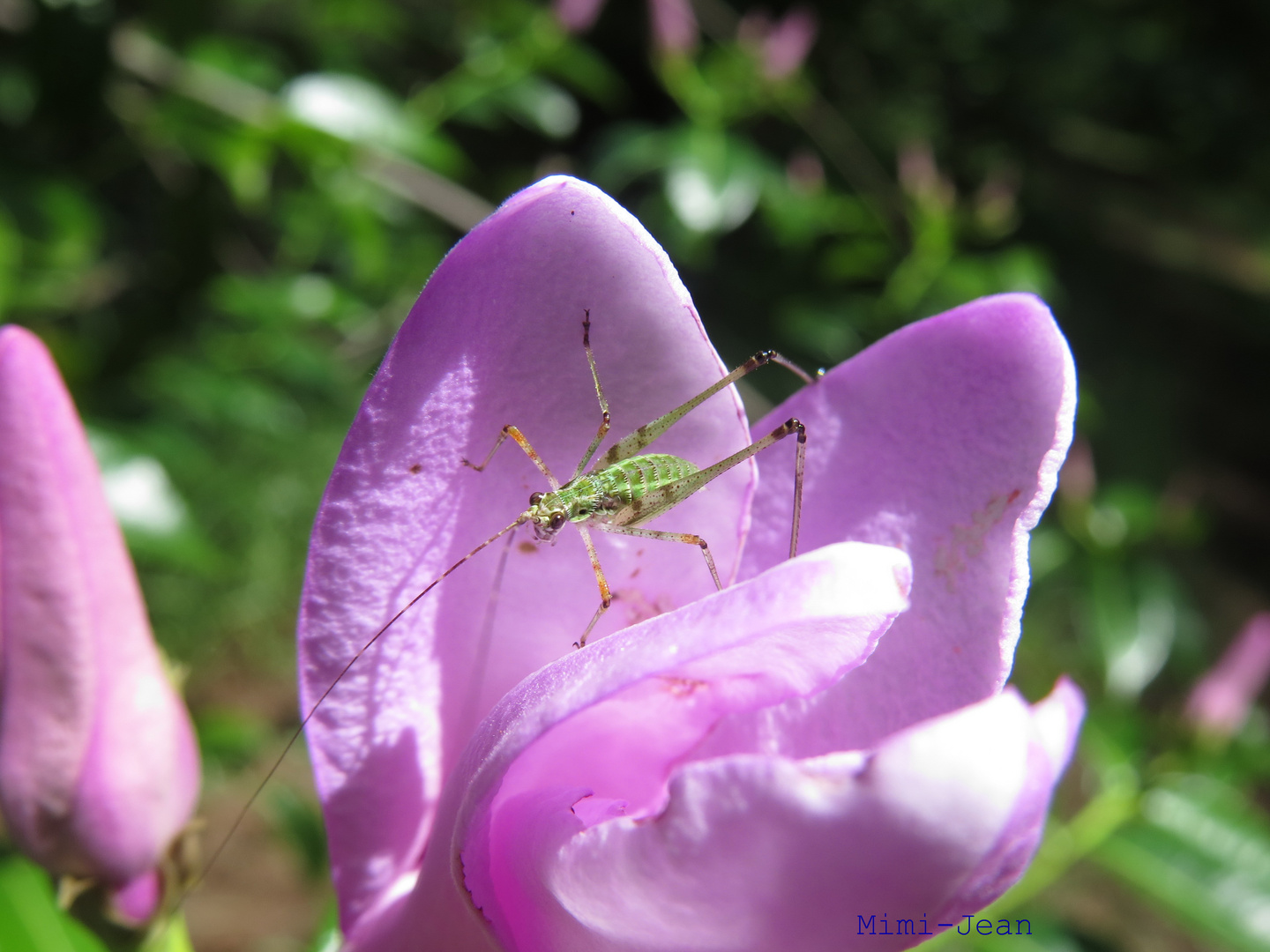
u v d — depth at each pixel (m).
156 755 0.08
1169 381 0.76
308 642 0.07
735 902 0.05
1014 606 0.06
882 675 0.06
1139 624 0.28
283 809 0.18
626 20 0.63
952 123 0.74
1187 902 0.16
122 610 0.08
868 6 0.71
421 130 0.27
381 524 0.07
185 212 0.25
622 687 0.05
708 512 0.07
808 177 0.39
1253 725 0.19
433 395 0.06
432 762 0.07
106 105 0.23
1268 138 0.89
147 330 0.24
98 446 0.16
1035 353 0.06
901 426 0.07
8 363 0.07
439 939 0.06
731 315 0.40
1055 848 0.17
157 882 0.08
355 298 0.32
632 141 0.34
